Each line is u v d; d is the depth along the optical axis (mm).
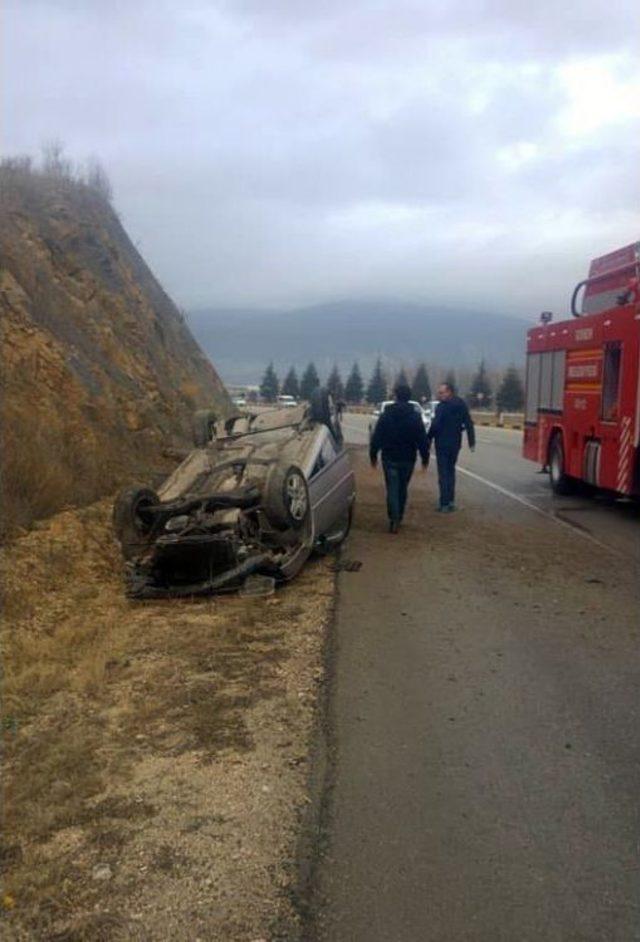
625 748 5043
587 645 6969
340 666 6402
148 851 3936
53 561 8578
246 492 8820
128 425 14539
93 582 8656
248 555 8578
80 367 13867
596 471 14398
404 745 5055
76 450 11555
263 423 11578
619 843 4016
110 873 3762
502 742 5105
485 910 3520
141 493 8852
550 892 3635
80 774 4656
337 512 10680
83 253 18516
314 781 4602
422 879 3725
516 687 6012
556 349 16750
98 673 6090
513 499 16062
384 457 12031
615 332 13547
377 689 5949
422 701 5738
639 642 7055
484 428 52312
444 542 11375
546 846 3984
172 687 5934
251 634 7203
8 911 3510
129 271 21250
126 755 4914
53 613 7598
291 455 9891
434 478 19844
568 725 5363
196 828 4133
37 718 5453
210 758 4863
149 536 8680
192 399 20219
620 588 8891
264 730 5250
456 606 8141
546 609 8047
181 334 25250
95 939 3330
